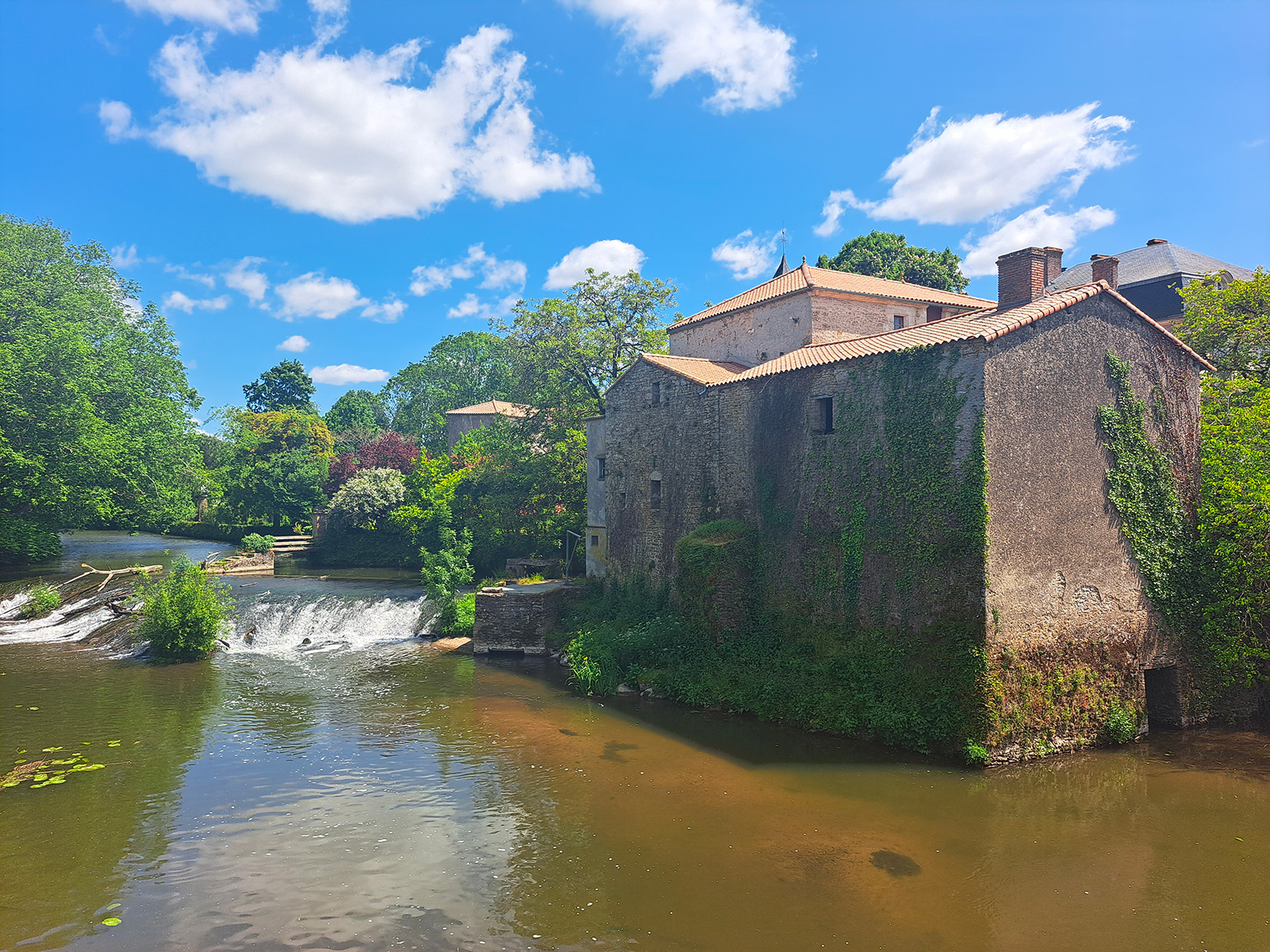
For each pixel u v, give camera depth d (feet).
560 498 126.93
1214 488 63.05
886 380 60.03
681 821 43.96
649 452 88.69
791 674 63.82
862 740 56.65
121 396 127.44
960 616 52.90
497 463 146.10
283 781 49.96
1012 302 65.46
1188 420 64.34
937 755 53.01
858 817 44.34
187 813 44.80
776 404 70.74
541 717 64.34
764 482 71.56
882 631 58.95
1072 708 54.44
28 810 45.06
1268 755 54.03
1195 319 79.46
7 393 104.68
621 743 57.67
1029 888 36.76
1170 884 37.22
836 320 90.33
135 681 75.92
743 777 50.49
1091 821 43.83
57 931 32.27
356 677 78.33
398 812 45.11
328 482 199.41
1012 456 53.57
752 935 32.48
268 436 219.61
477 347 272.31
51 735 58.80
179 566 92.89
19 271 123.03
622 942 31.83
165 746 56.80
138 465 126.62
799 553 67.31
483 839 41.60
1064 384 57.06
